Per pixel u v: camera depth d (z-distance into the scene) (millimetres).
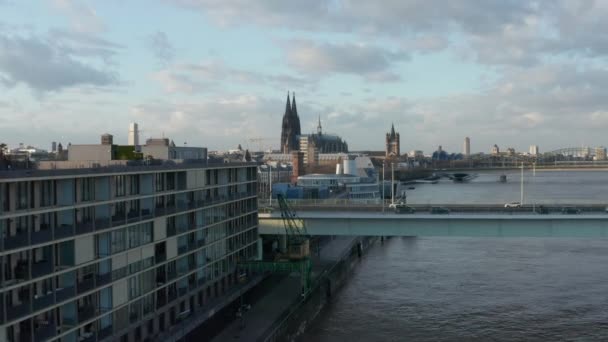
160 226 76938
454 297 115500
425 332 95062
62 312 61031
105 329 65812
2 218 51031
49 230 56656
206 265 90250
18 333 55594
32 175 54125
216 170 95500
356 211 119438
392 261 155000
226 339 80312
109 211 65938
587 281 126125
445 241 186500
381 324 99938
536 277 130875
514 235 107375
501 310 105812
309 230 117500
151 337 74625
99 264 65750
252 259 108812
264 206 133125
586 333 92938
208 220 91500
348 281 132750
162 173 78500
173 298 81000
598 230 104312
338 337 93938
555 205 114812
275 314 91875
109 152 83500
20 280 53844
